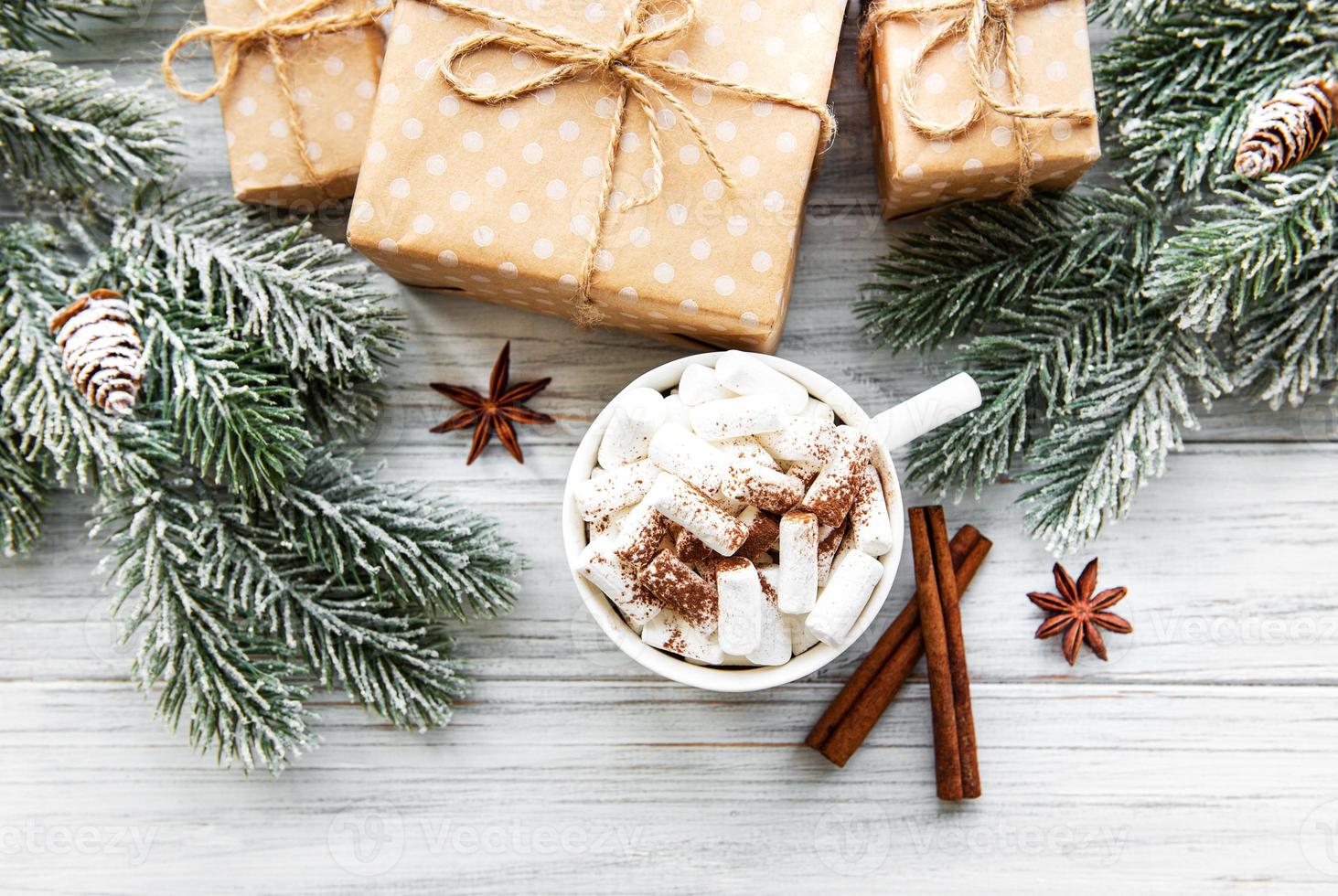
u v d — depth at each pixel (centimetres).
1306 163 38
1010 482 43
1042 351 40
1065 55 38
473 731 43
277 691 40
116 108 39
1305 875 42
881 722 43
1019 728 43
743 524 38
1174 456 43
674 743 43
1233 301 40
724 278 38
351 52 40
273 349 40
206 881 43
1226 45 39
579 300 39
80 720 43
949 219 41
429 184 38
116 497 40
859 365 43
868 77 41
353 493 41
